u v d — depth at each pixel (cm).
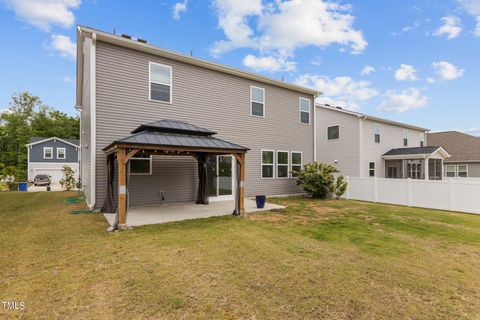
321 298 299
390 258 435
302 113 1411
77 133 4188
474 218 806
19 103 3647
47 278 346
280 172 1313
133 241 513
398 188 1105
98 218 724
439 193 986
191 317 259
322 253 454
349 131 1725
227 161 1144
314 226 666
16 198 1276
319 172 1277
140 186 913
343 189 1258
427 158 1644
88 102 976
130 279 343
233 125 1147
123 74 872
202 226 645
